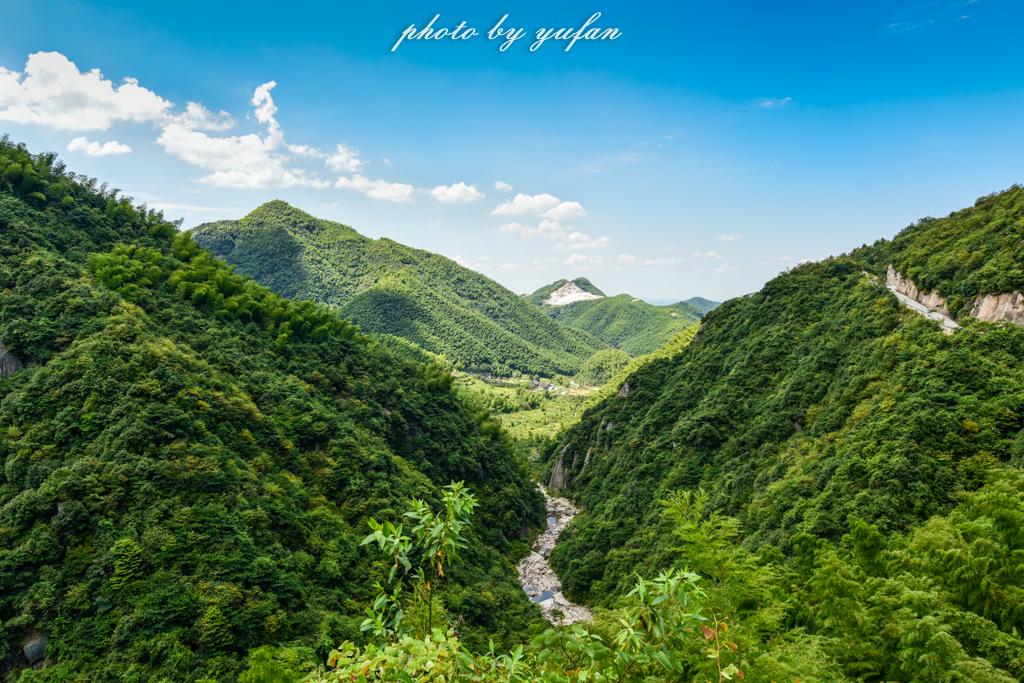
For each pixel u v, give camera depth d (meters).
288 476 55.59
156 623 35.47
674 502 20.72
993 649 15.27
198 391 53.53
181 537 40.19
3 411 46.41
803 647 14.88
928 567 22.72
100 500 40.31
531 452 158.00
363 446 67.75
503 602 61.72
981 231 72.19
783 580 27.89
